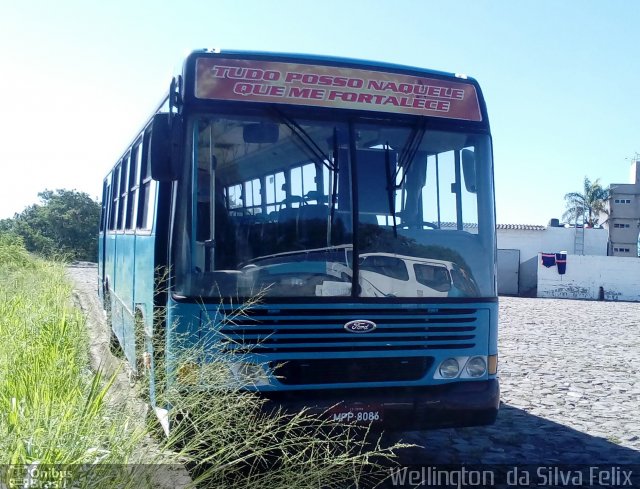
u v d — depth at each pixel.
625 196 56.75
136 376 5.74
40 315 8.44
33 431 4.06
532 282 45.66
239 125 5.86
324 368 5.63
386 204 6.05
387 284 5.89
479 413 6.03
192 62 5.89
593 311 27.16
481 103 6.63
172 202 5.75
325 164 5.98
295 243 5.76
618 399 9.52
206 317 5.46
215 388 4.80
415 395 5.84
